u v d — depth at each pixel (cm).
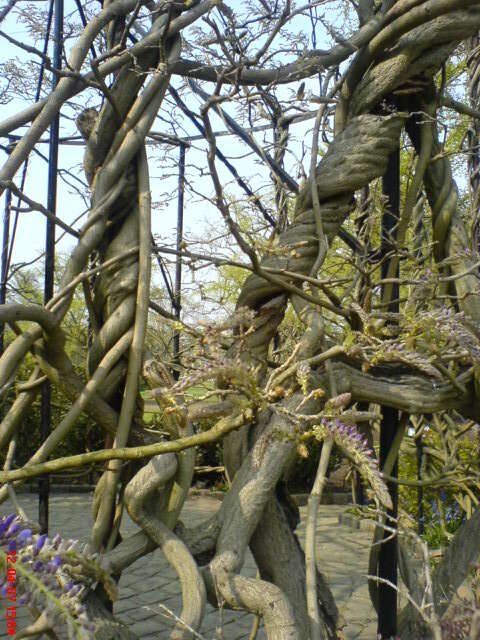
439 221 178
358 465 100
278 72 165
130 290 141
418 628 157
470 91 265
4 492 129
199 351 99
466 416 173
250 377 87
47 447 129
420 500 237
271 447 133
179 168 198
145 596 383
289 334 208
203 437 99
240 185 209
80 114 158
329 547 509
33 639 77
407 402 158
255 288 154
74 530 557
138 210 148
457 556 165
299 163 168
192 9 148
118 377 139
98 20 143
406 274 240
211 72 175
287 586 138
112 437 144
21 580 55
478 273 175
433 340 116
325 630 142
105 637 119
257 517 129
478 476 183
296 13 133
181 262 151
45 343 131
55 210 157
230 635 301
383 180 183
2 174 132
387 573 166
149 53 148
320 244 153
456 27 156
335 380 150
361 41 160
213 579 119
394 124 159
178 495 130
